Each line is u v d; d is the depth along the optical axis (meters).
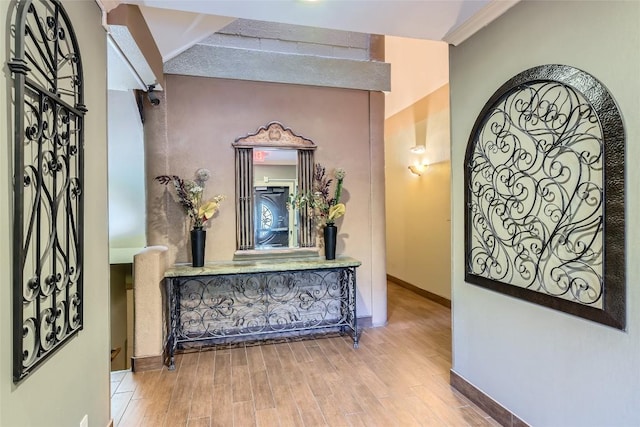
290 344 3.51
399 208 6.04
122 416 2.31
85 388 1.73
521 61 1.99
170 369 2.97
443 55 4.71
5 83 1.13
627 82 1.47
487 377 2.30
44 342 1.34
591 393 1.63
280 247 3.67
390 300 5.13
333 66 3.82
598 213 1.58
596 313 1.60
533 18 1.91
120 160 3.37
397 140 6.06
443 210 4.84
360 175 3.95
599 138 1.58
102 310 1.96
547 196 1.84
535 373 1.93
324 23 2.36
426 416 2.28
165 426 2.20
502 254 2.15
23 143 1.17
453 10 2.18
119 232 3.92
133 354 2.98
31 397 1.27
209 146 3.49
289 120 3.71
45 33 1.36
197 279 3.45
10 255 1.14
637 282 1.45
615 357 1.53
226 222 3.55
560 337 1.78
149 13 2.52
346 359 3.16
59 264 1.45
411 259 5.68
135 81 2.96
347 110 3.90
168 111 3.40
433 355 3.24
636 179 1.45
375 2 2.10
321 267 3.37
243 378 2.82
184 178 3.43
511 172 2.06
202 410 2.37
